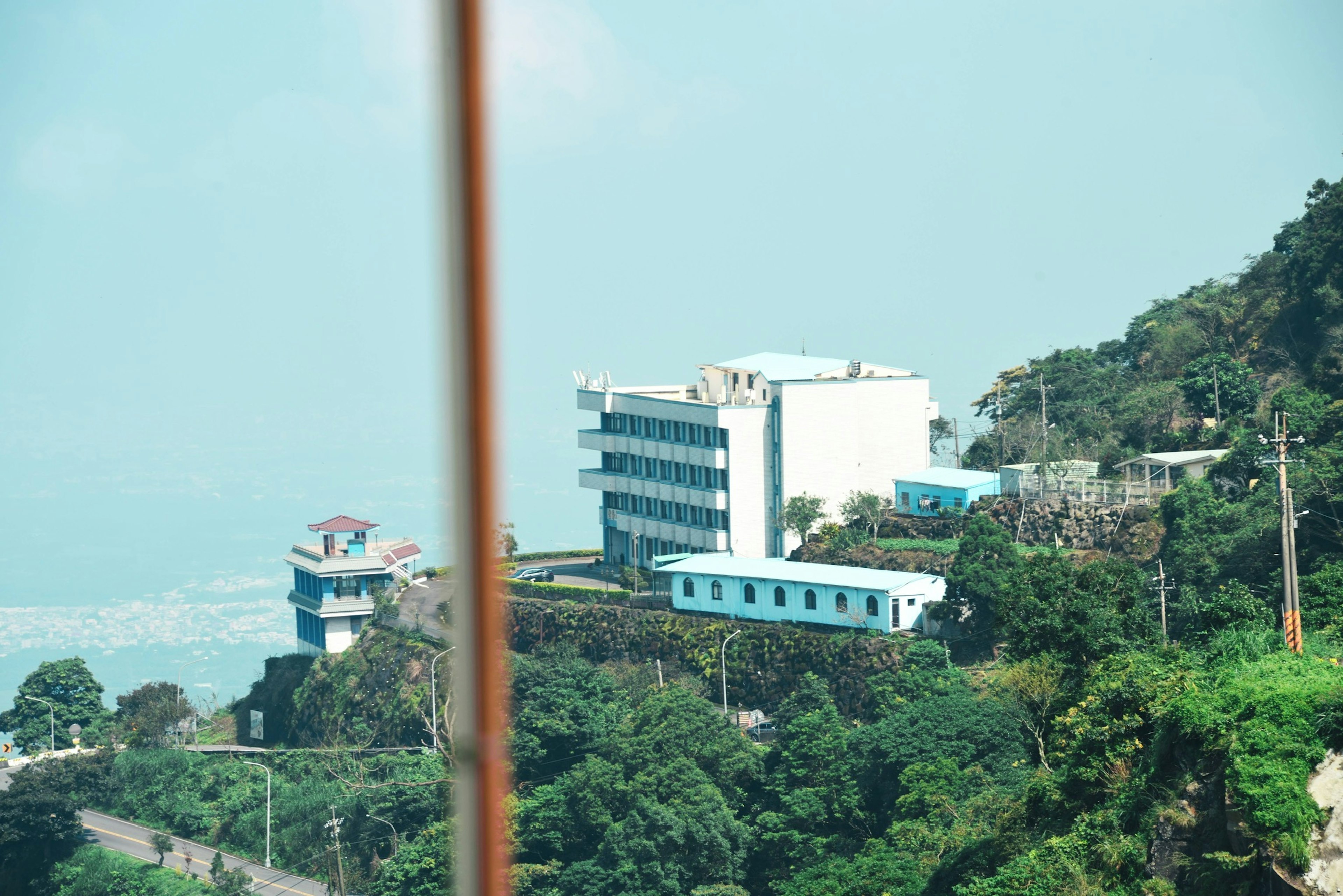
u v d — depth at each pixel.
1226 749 57.88
